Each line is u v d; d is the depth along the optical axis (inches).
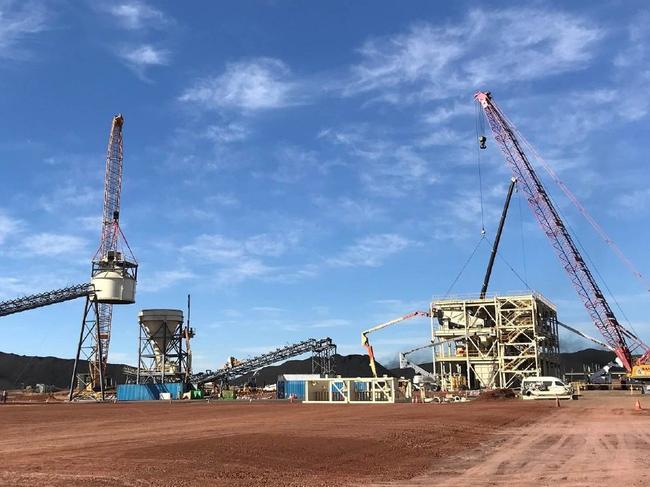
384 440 1026.7
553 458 864.9
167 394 4264.3
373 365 4867.1
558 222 4785.9
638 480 665.6
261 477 660.1
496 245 5600.4
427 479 685.3
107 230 5000.0
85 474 629.9
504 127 4901.6
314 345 4970.5
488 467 780.6
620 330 4722.0
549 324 5137.8
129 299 4515.3
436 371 4906.5
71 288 4094.5
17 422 1535.4
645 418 1653.5
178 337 5029.5
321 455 837.2
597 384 4881.9
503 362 4542.3
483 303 4702.3
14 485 561.3
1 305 3690.9
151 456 764.6
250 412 1990.7
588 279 4746.6
